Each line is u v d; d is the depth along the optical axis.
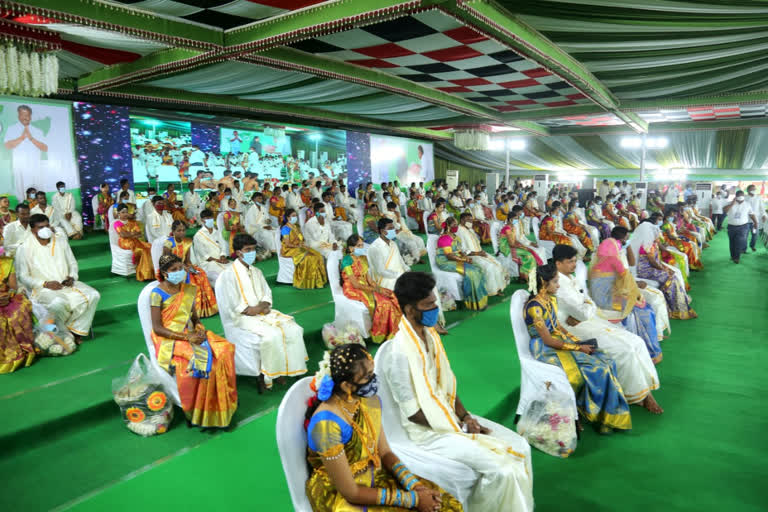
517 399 3.85
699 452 3.18
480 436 2.35
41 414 3.18
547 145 18.72
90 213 10.04
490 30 5.08
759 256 10.55
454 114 13.04
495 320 5.68
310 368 4.41
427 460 2.28
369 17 4.65
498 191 15.55
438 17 5.07
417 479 2.02
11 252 4.58
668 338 5.46
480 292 6.12
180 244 5.31
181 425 3.38
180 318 3.38
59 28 4.90
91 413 3.33
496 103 10.88
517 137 18.31
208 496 2.56
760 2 4.82
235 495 2.57
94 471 2.84
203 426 3.25
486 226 10.42
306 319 5.26
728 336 5.48
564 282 3.81
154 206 7.46
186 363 3.23
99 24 4.59
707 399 3.95
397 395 2.35
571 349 3.39
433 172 19.45
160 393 3.28
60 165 9.53
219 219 7.93
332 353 1.85
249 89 9.62
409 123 14.91
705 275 8.73
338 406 1.86
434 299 2.33
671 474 2.94
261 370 3.83
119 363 4.08
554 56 6.39
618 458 3.12
